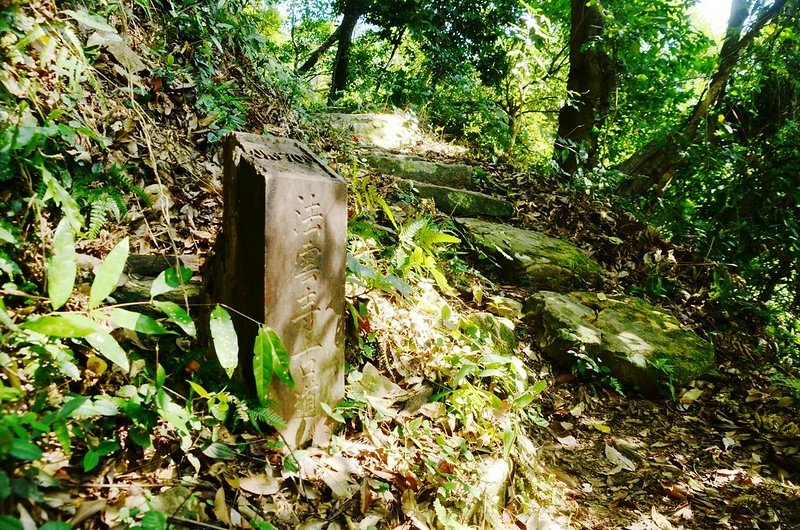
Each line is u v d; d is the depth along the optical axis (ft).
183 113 11.82
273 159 6.52
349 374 8.57
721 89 22.84
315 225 6.75
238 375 6.93
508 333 12.23
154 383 6.32
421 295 10.94
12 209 6.82
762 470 10.93
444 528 6.65
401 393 8.77
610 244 17.80
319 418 7.39
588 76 24.89
